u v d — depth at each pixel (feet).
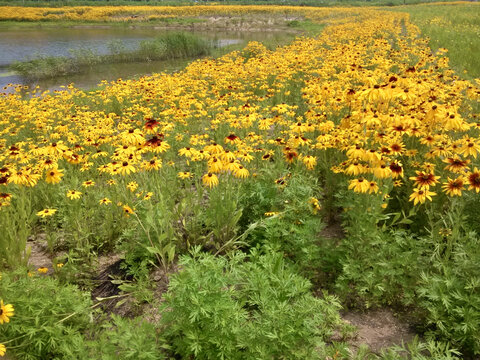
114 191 17.57
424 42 53.98
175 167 20.48
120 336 8.67
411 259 11.30
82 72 67.92
